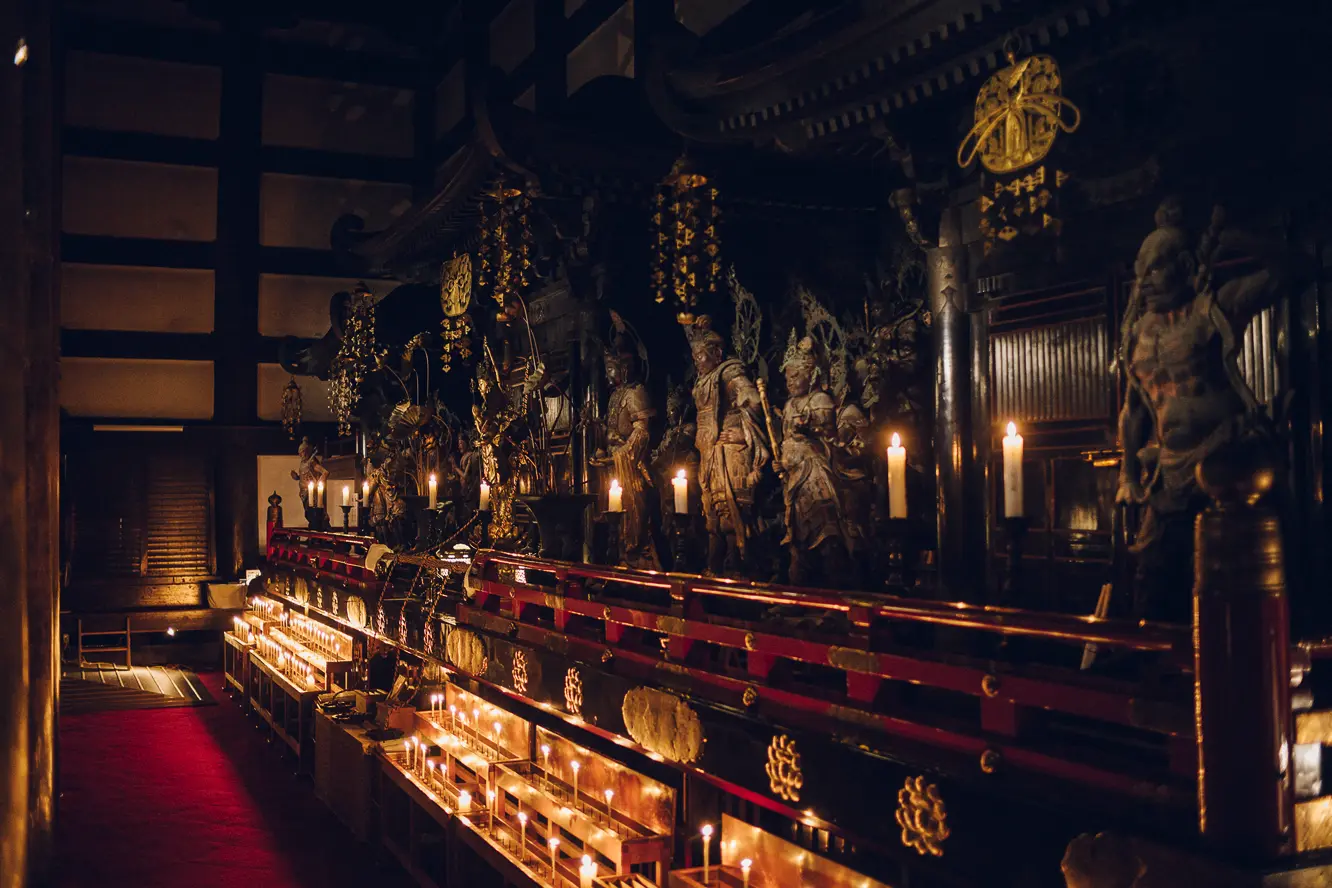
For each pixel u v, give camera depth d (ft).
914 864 15.33
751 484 30.32
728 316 36.09
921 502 27.53
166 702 57.82
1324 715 11.28
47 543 29.22
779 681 19.16
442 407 53.57
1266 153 18.26
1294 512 18.67
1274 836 10.57
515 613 28.91
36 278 29.27
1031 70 20.02
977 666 15.06
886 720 16.20
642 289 37.35
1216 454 10.98
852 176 30.30
